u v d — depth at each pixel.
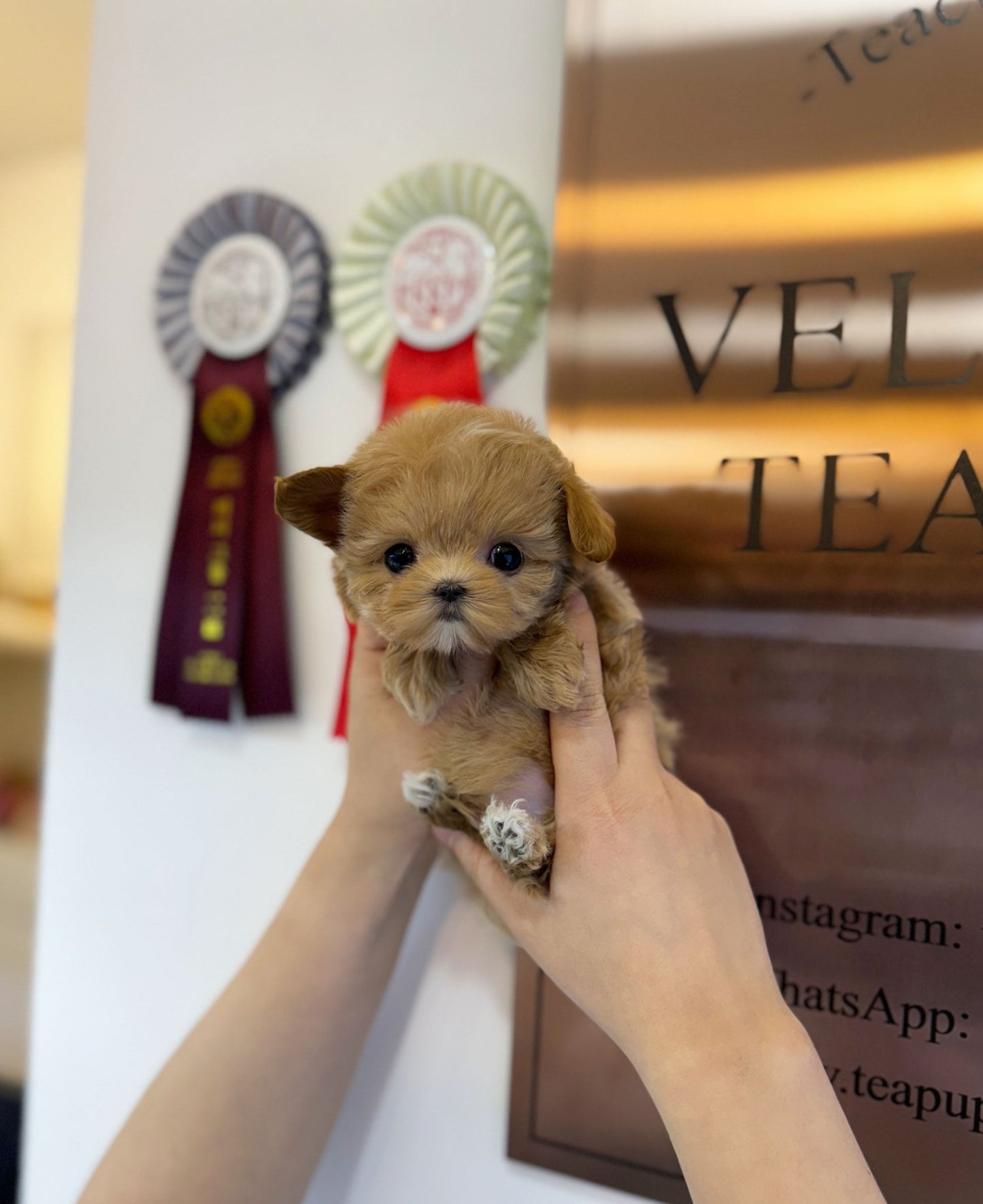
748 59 0.78
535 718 0.64
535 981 0.85
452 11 0.94
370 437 0.63
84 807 1.12
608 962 0.59
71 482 1.15
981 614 0.70
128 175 1.13
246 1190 0.77
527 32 0.90
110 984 1.09
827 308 0.75
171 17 1.10
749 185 0.78
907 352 0.73
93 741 1.12
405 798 0.71
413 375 0.91
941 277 0.71
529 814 0.63
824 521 0.76
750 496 0.78
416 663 0.63
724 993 0.56
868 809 0.74
